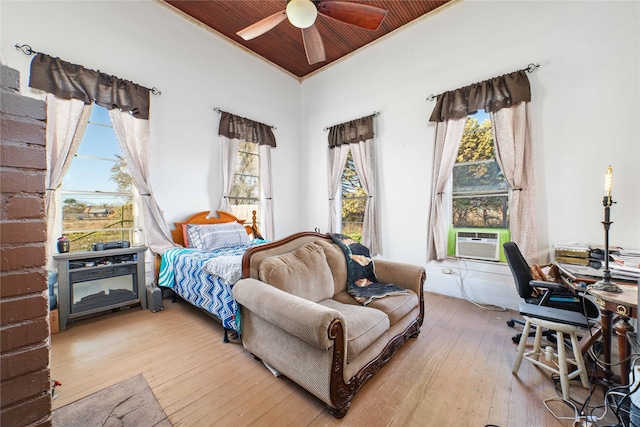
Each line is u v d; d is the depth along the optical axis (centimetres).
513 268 218
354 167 443
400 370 180
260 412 143
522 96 276
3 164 51
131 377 171
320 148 491
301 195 525
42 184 56
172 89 346
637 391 106
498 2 303
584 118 255
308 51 299
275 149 479
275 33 397
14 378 51
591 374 170
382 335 177
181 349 206
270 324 170
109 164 304
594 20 252
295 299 151
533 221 273
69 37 269
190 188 363
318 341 128
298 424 135
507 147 284
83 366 182
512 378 171
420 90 363
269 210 451
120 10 303
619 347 154
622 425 120
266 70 463
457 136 321
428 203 355
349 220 452
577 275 189
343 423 136
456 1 331
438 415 142
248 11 354
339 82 459
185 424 134
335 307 189
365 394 157
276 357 166
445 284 338
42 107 57
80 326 245
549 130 271
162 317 268
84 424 132
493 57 305
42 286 55
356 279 239
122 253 272
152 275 318
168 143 341
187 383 166
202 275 244
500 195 309
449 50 338
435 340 221
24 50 243
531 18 282
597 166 250
